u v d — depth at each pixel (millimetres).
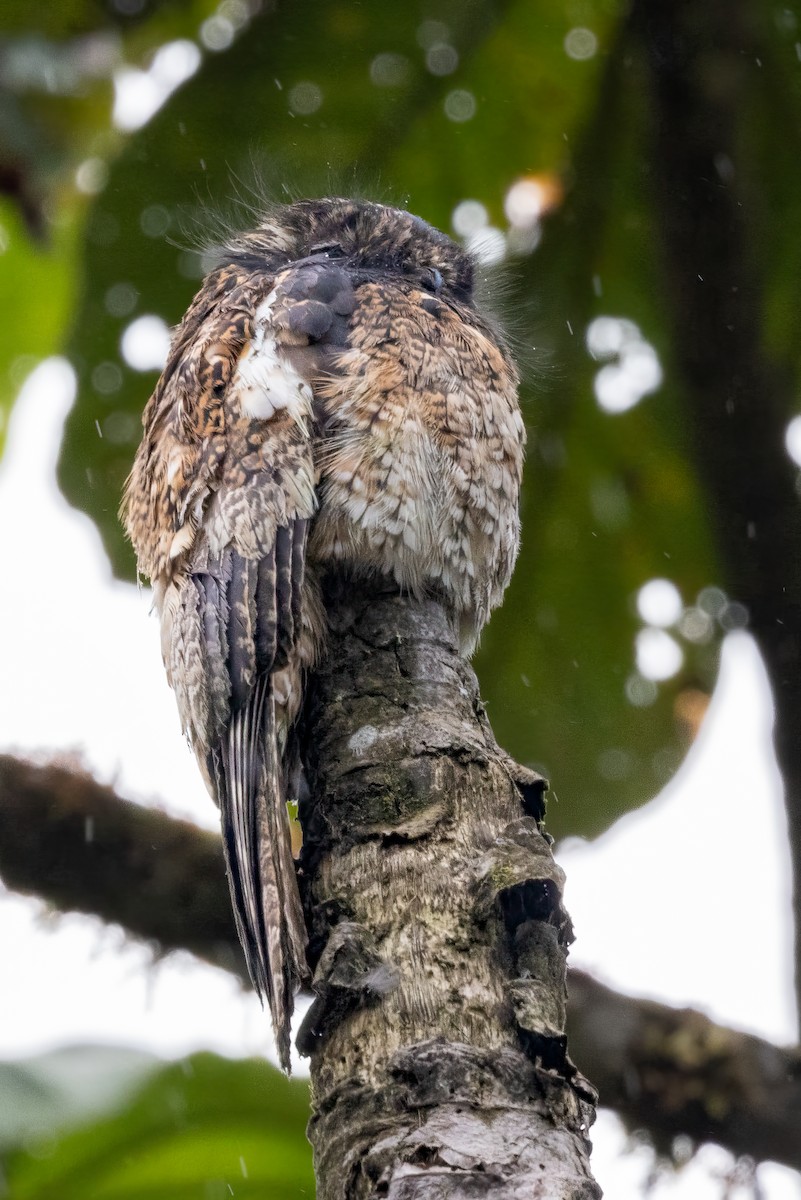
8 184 8891
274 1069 8477
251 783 6871
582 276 9719
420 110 9539
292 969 6062
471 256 9875
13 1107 8016
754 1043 8336
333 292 8164
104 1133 8344
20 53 8781
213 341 8242
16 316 11148
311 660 7078
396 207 9781
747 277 8297
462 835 5750
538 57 9430
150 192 9281
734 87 8406
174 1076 8352
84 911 8344
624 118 9445
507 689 10039
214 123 9305
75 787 8242
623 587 9898
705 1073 8297
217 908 8273
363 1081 5121
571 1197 4609
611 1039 8281
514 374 9156
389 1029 5227
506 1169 4680
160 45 9461
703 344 8281
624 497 9805
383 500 7473
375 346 7887
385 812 5852
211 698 7172
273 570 7242
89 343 9500
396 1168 4672
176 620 7613
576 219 9633
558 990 5371
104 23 8945
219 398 7973
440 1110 4910
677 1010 8414
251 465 7551
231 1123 8469
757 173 9023
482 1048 5117
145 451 8641
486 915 5461
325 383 7766
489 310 9797
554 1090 5016
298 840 9898
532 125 9609
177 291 9469
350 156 9633
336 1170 4988
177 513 7906
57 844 8195
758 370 8266
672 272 8359
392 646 6883
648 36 8477
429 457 7723
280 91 9336
